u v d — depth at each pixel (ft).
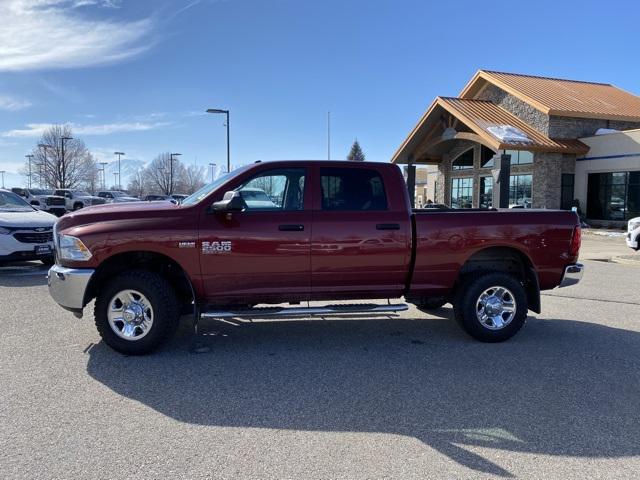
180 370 16.78
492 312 20.08
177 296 19.62
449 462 11.19
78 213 18.57
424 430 12.67
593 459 11.38
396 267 19.39
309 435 12.39
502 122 88.38
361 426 12.87
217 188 18.65
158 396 14.66
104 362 17.44
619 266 43.45
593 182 86.53
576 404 14.28
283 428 12.75
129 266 18.93
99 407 13.88
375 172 19.54
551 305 27.37
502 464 11.13
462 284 20.26
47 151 215.92
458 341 20.34
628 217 81.30
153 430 12.59
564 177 87.92
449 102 92.68
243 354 18.48
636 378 16.31
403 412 13.69
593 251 54.24
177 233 17.90
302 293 19.12
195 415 13.44
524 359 18.13
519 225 20.07
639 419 13.38
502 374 16.60
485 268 21.06
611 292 31.09
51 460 11.14
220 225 18.15
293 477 10.56
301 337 20.75
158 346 18.20
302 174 19.13
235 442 12.01
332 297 19.45
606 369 17.13
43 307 25.12
